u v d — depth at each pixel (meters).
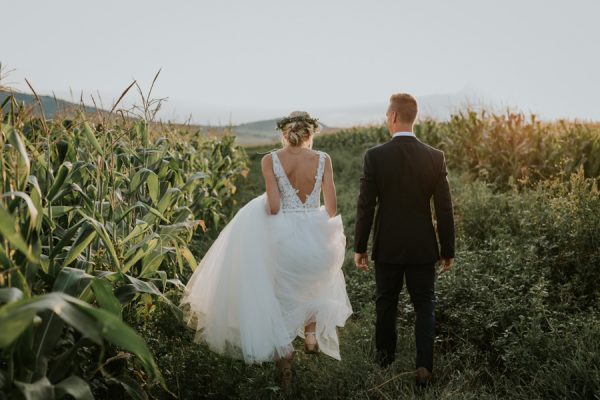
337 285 3.22
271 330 2.82
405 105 3.07
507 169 8.76
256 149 24.06
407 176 3.00
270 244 2.95
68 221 2.96
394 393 2.85
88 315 1.58
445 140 11.24
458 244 5.01
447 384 2.88
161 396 2.72
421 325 3.02
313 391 2.79
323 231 3.01
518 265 4.11
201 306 3.17
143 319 3.18
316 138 22.98
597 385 2.52
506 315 3.38
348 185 11.11
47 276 2.32
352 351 3.23
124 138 4.11
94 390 2.42
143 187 4.03
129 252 2.93
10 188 1.95
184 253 3.54
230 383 2.77
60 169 2.57
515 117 8.78
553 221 4.72
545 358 2.93
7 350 1.71
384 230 3.07
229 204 9.14
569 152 8.09
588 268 3.97
